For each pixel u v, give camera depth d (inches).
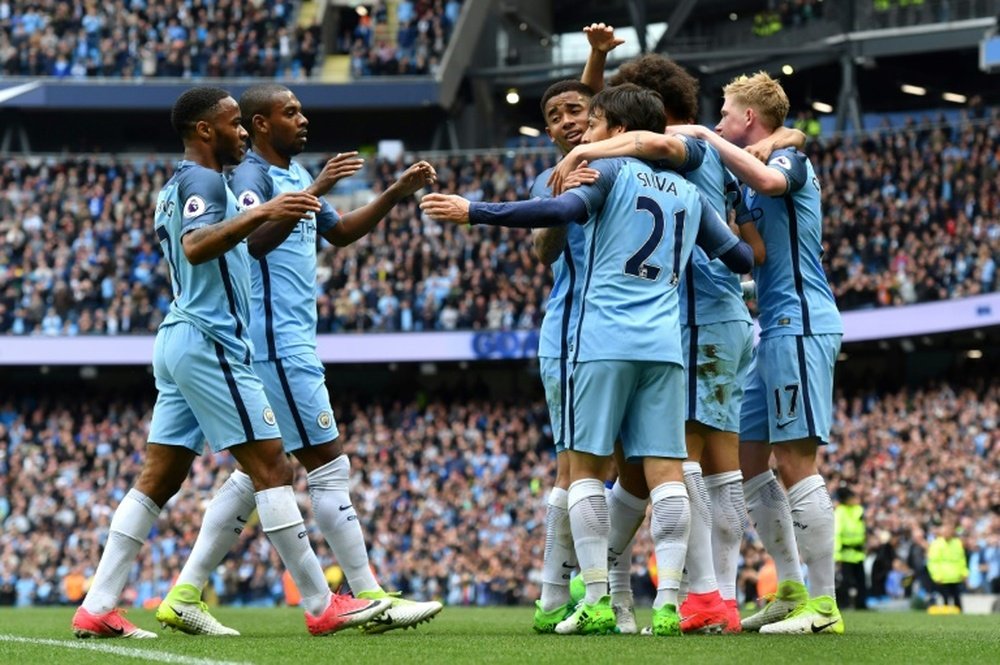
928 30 1206.9
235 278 260.4
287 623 388.2
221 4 1370.6
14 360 1149.1
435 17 1360.7
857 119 1234.0
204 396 257.3
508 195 1259.2
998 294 962.7
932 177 1112.2
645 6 1360.7
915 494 900.0
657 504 250.7
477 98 1413.6
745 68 1286.9
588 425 249.0
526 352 1117.7
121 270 1211.9
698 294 272.8
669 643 222.4
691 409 270.7
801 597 286.0
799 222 277.7
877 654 202.8
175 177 261.1
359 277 1187.3
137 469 1112.2
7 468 1128.2
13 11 1357.0
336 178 292.5
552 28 1498.5
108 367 1204.5
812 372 273.7
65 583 976.3
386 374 1298.0
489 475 1050.7
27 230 1226.6
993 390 999.6
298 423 282.0
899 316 1022.4
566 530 283.6
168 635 277.9
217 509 288.0
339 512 282.8
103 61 1343.5
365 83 1332.4
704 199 261.9
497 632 291.0
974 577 824.3
